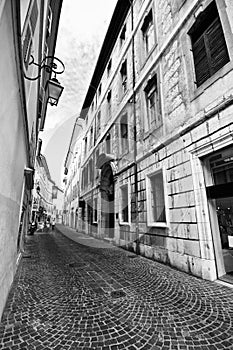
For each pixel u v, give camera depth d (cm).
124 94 952
